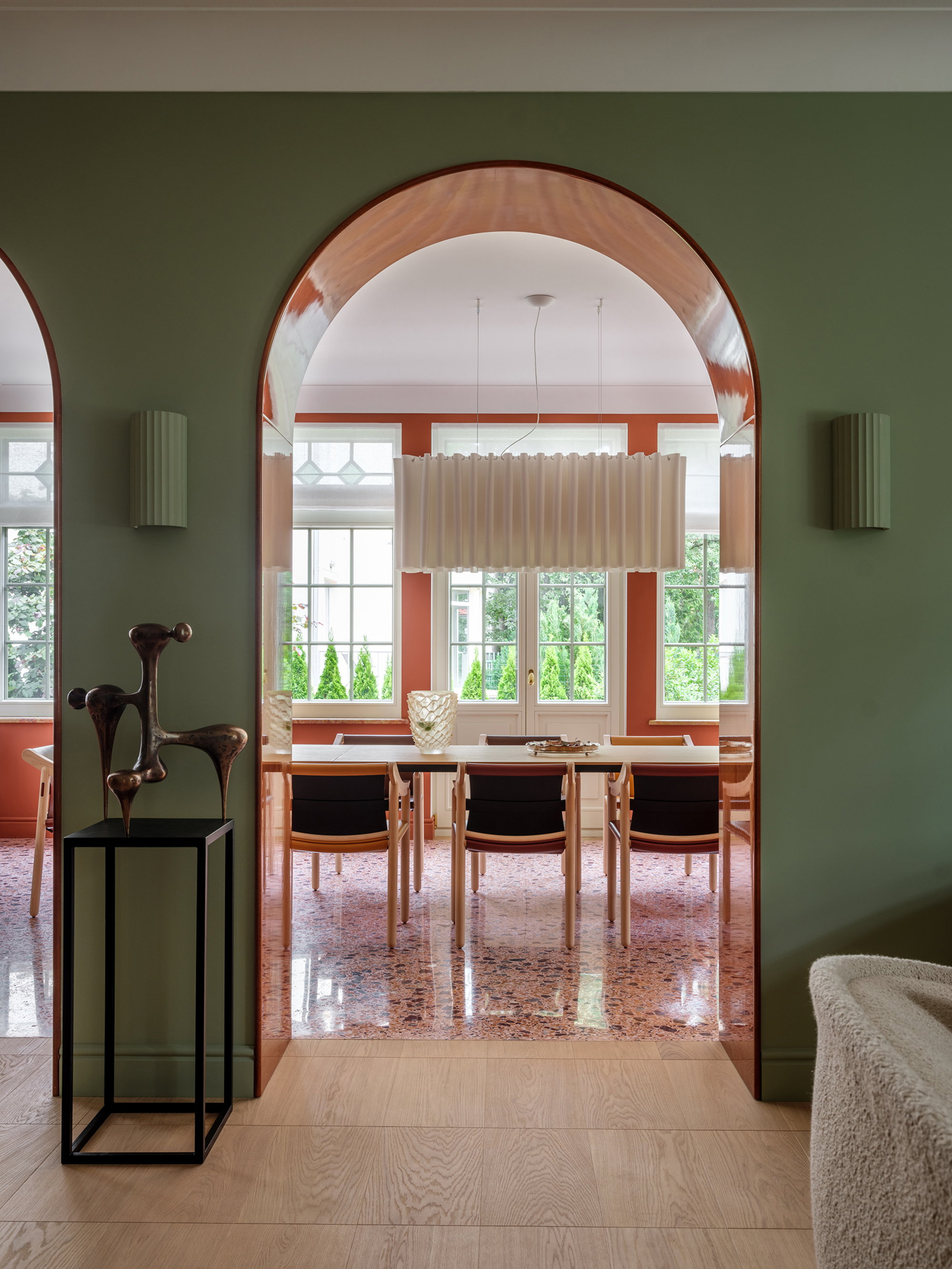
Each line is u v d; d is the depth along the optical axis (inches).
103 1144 90.4
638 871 206.8
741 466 109.8
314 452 243.0
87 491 102.8
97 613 102.7
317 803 148.4
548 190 107.3
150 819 99.6
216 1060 100.8
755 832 102.4
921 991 38.3
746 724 105.8
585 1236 75.6
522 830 150.2
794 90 103.5
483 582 242.4
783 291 103.7
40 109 102.8
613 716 241.3
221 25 100.3
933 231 103.9
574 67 103.0
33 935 157.6
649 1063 107.7
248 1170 85.1
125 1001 101.8
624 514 171.8
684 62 102.8
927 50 102.2
